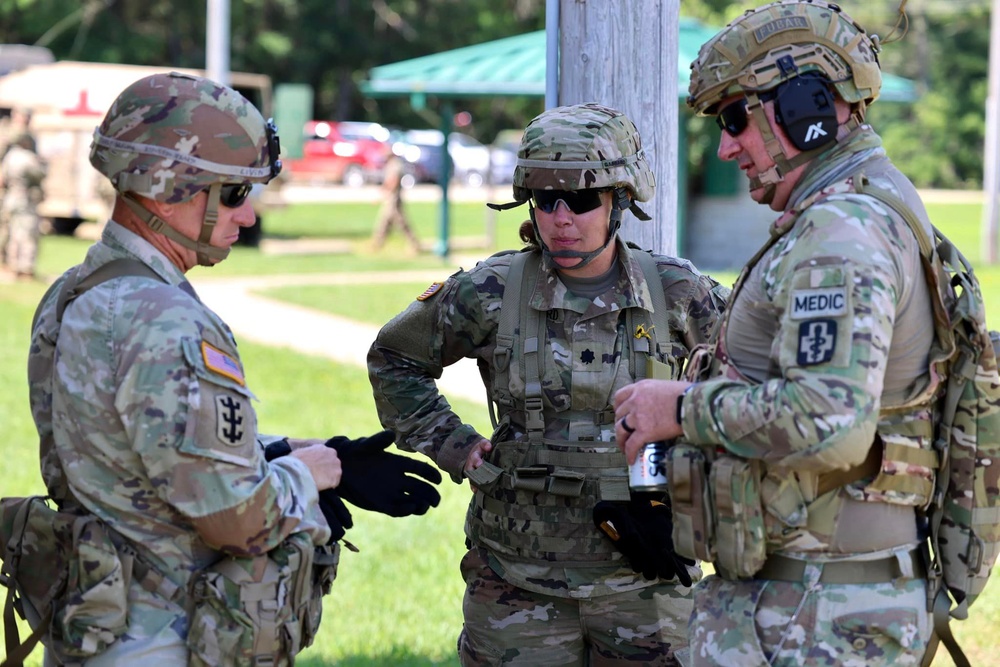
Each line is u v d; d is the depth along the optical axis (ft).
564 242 19.99
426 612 34.12
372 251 133.08
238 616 16.12
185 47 293.02
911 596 16.47
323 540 17.21
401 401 21.86
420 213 187.73
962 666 17.07
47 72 134.72
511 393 20.57
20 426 56.29
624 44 24.48
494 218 147.13
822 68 16.14
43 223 137.18
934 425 16.78
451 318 21.30
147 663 16.01
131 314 15.90
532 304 20.62
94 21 272.31
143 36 276.21
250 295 96.53
